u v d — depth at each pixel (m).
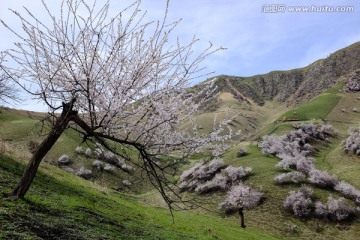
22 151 25.31
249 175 76.56
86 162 78.81
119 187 73.19
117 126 8.52
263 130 155.75
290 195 61.34
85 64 7.90
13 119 81.19
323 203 60.66
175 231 22.16
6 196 10.80
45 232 9.67
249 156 90.75
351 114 168.12
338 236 52.16
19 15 7.27
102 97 8.08
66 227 11.05
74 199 17.86
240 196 50.91
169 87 8.19
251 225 56.38
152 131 8.69
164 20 7.85
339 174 77.62
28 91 8.16
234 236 31.41
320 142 114.12
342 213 56.09
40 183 18.39
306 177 72.06
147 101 8.02
